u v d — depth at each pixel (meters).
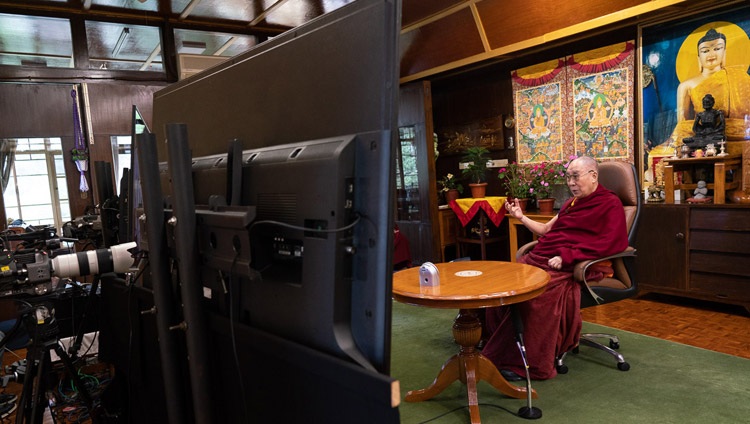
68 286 2.59
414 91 5.88
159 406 1.29
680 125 4.27
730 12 3.90
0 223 4.87
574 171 3.14
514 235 5.27
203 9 5.10
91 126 5.17
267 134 0.92
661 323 3.74
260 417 0.86
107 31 5.29
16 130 4.90
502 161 5.77
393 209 0.69
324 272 0.71
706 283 3.92
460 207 5.68
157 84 5.47
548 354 2.79
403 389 2.79
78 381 1.86
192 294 0.94
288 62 0.86
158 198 1.01
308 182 0.74
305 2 4.95
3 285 1.45
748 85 3.85
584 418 2.36
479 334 2.50
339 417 0.69
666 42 4.29
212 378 0.98
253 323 0.89
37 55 5.27
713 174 4.14
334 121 0.76
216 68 1.10
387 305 0.68
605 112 4.78
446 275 2.80
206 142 1.13
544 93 5.27
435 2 4.84
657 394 2.56
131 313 1.36
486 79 5.86
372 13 0.69
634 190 3.14
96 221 2.90
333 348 0.71
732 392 2.54
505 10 4.64
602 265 3.01
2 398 2.83
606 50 4.71
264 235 0.84
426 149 5.81
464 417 2.46
